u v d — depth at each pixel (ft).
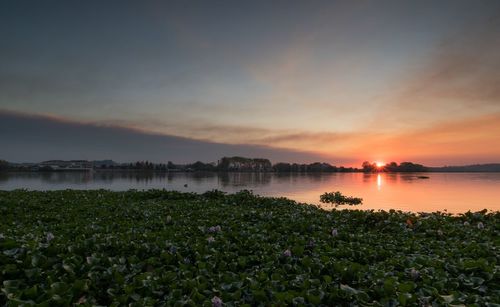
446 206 98.17
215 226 36.19
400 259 24.98
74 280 19.67
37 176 357.61
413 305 17.11
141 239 29.37
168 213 47.37
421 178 368.48
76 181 250.16
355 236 33.01
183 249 26.27
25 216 43.32
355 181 280.51
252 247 27.84
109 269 21.13
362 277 20.81
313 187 189.26
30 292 17.29
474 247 27.32
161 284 20.03
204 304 16.79
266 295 18.34
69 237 30.55
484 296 18.61
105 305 18.22
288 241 30.22
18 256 21.38
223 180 288.10
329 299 17.97
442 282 19.84
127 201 65.41
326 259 24.04
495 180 303.48
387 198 124.57
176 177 368.89
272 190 162.40
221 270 23.02
